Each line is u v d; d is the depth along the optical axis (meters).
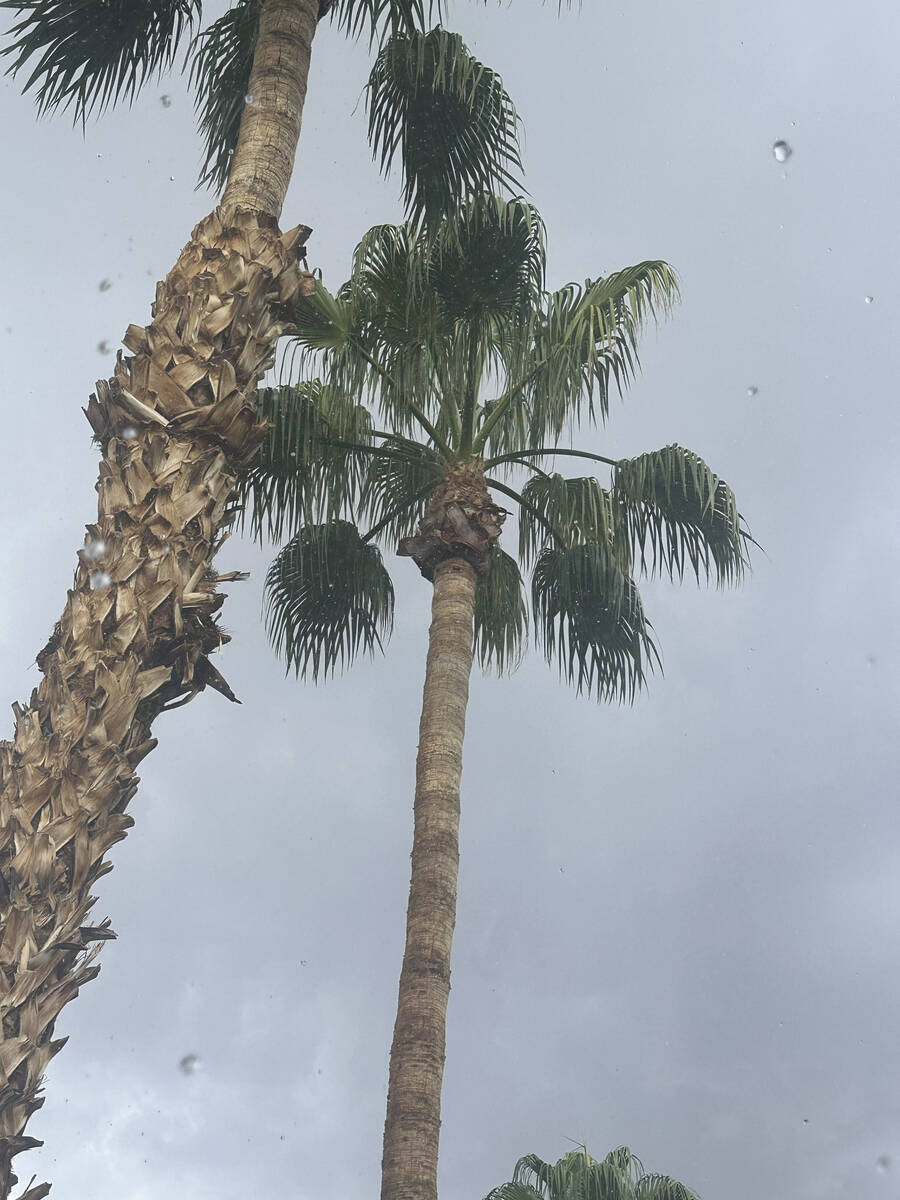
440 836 6.97
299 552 9.02
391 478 9.18
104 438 3.83
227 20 7.04
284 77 4.93
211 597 3.60
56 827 3.21
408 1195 5.84
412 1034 6.32
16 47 5.78
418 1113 6.09
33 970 3.11
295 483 8.32
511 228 7.72
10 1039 3.04
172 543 3.59
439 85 7.41
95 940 3.28
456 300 8.12
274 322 4.06
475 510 8.08
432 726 7.40
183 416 3.74
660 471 8.75
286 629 9.26
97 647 3.42
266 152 4.68
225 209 4.41
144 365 3.81
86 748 3.31
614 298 8.23
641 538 8.90
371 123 7.52
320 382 8.66
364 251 7.94
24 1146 3.02
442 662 7.63
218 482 3.74
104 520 3.64
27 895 3.14
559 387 8.12
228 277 3.97
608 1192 12.31
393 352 8.38
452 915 6.80
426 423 8.38
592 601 9.17
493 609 9.30
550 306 8.41
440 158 7.65
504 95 7.58
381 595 9.24
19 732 3.37
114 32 5.98
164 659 3.52
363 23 6.37
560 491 8.69
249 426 3.85
